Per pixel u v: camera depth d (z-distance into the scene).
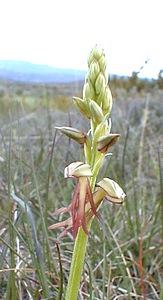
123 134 0.34
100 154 0.10
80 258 0.10
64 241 0.21
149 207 0.26
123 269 0.17
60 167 0.26
